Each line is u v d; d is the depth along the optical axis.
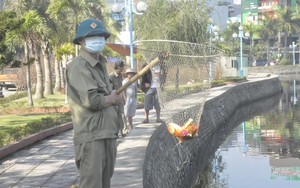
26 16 17.95
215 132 19.66
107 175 4.82
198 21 26.83
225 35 84.38
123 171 7.32
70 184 7.32
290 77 66.12
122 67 11.33
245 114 26.53
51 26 24.12
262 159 14.13
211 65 5.46
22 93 28.72
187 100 5.40
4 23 11.69
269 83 38.50
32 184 7.35
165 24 26.16
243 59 47.59
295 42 96.25
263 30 84.06
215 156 14.81
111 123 4.68
